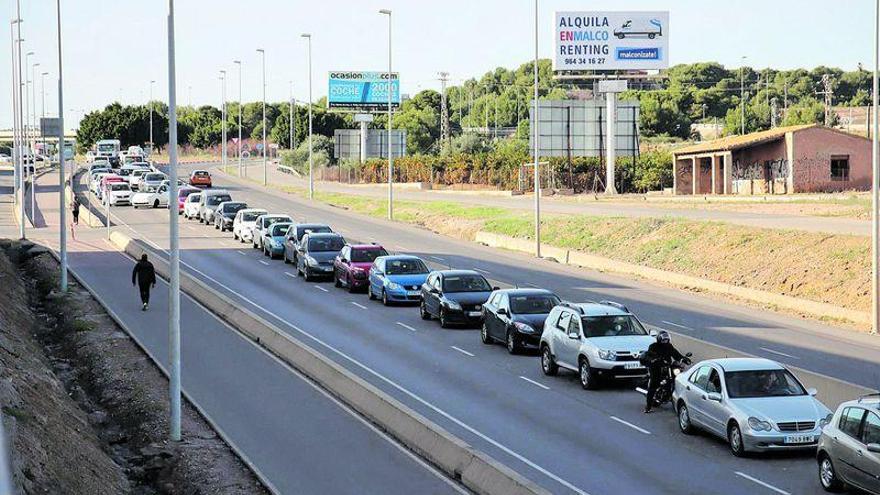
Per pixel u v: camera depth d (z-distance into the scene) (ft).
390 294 131.23
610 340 84.69
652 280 157.58
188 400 81.97
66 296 135.54
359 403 78.69
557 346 89.10
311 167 315.99
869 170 256.11
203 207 238.27
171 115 72.33
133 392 85.20
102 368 94.63
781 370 67.41
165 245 196.03
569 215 218.79
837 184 255.29
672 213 208.44
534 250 191.11
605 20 325.62
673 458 63.62
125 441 74.64
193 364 95.86
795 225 169.27
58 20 140.87
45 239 208.74
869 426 52.65
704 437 69.15
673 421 73.82
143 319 119.24
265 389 85.81
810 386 79.61
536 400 80.69
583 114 329.93
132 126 623.77
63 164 139.23
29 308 130.00
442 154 443.32
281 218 191.11
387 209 279.90
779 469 60.75
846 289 133.39
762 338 105.50
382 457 65.82
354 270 142.72
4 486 14.34
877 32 118.62
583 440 68.28
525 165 327.88
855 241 145.69
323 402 81.46
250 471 63.52
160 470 66.03
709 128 638.53
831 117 528.63
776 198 224.33
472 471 59.41
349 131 483.51
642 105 612.70
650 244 177.58
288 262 172.86
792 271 144.15
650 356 76.95
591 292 137.49
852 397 74.90
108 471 64.18
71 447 63.72
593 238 192.85
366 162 415.03
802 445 62.34
